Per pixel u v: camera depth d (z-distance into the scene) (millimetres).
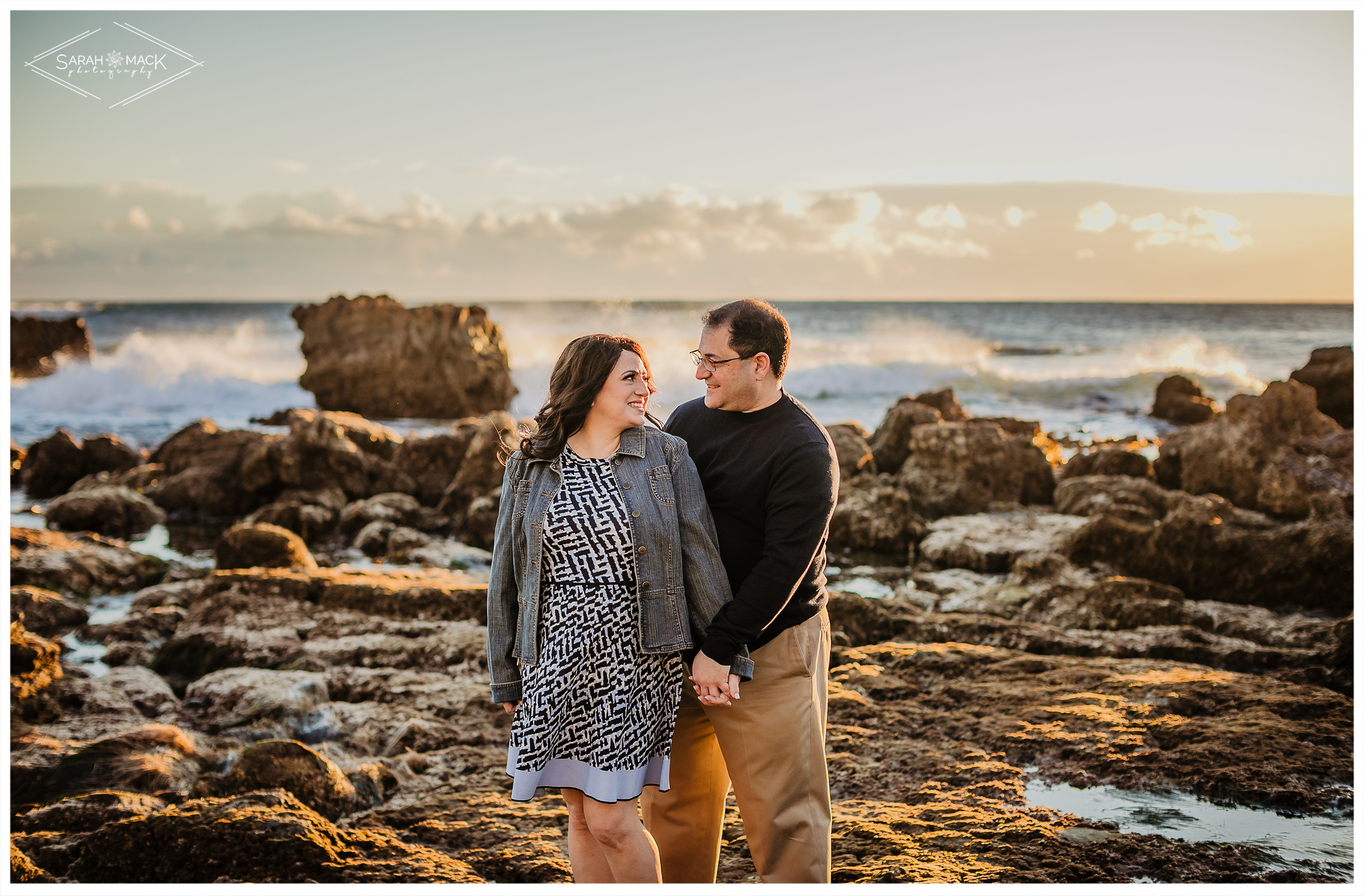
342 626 6418
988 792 3902
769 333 2689
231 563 8320
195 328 42625
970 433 11297
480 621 6527
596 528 2562
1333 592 6992
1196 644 5848
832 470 2664
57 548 8656
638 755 2553
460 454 12523
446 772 4465
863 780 4098
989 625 6219
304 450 11969
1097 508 10266
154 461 13797
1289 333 43500
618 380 2643
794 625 2721
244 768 3959
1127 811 3705
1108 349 36531
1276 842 3422
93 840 3365
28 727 4855
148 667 6199
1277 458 10633
